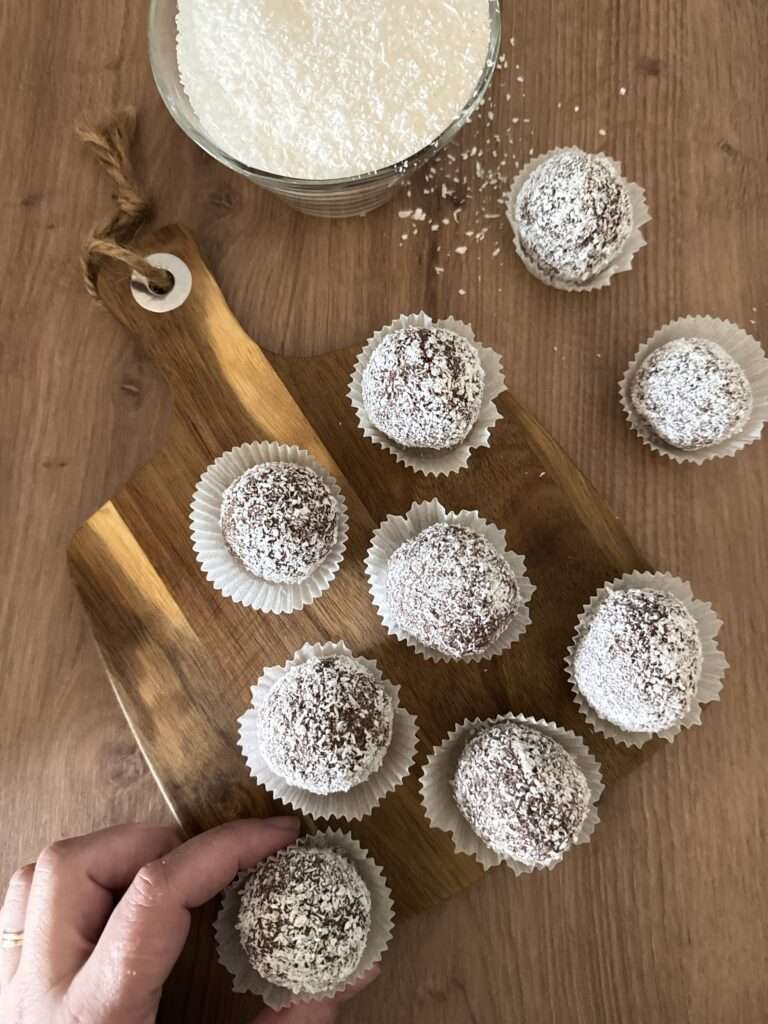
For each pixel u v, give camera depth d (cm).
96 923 18
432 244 23
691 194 23
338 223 23
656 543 22
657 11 24
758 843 21
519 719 21
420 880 21
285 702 19
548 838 18
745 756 21
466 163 23
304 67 20
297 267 23
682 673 19
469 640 20
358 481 22
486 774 19
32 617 22
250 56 20
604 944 21
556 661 22
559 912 21
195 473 22
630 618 19
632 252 22
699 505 22
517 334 23
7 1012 17
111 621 21
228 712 21
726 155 23
